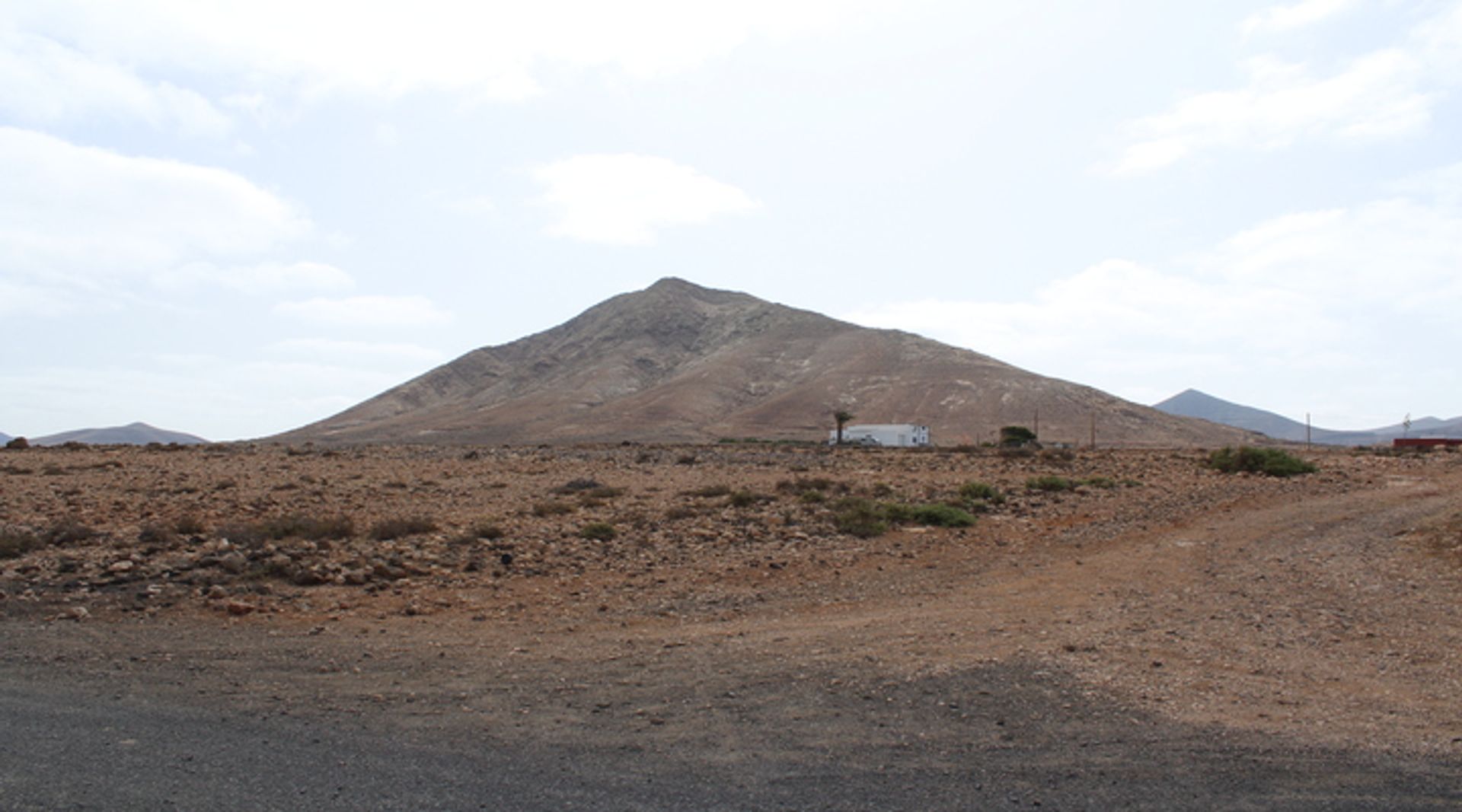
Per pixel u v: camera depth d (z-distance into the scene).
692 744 6.66
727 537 20.12
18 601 12.33
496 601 13.47
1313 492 32.34
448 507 26.55
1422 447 84.81
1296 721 7.34
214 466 45.00
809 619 12.13
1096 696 8.02
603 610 12.82
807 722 7.21
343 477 38.28
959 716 7.38
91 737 6.71
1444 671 9.11
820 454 69.25
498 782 5.83
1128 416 198.50
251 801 5.45
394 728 7.02
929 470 46.75
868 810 5.38
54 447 64.38
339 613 12.45
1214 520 24.42
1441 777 6.07
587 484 33.44
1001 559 18.11
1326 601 12.98
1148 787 5.83
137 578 14.01
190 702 7.77
